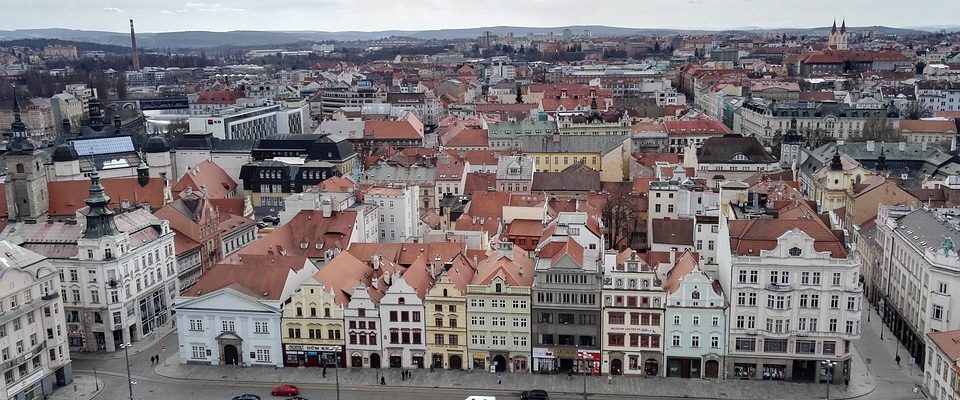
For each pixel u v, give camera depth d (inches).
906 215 6387.8
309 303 5625.0
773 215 5807.1
